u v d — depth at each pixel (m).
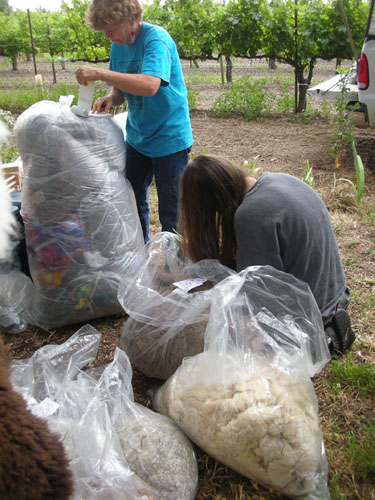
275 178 2.14
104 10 2.80
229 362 1.89
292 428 1.73
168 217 3.39
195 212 2.18
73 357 2.53
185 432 1.95
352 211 4.63
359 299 3.13
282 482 1.76
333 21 9.34
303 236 2.08
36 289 2.80
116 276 2.81
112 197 2.75
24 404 1.47
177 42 11.15
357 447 2.01
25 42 15.77
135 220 2.95
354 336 2.59
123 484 1.66
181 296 2.26
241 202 2.12
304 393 1.89
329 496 1.80
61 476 1.36
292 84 13.23
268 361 1.92
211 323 1.97
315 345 2.11
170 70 3.07
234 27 10.42
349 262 3.60
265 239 2.02
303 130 8.28
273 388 1.82
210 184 2.08
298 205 2.07
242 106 9.86
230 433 1.76
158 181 3.32
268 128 8.55
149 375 2.44
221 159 2.13
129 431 1.84
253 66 20.30
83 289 2.77
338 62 10.66
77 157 2.59
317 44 9.59
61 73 18.12
